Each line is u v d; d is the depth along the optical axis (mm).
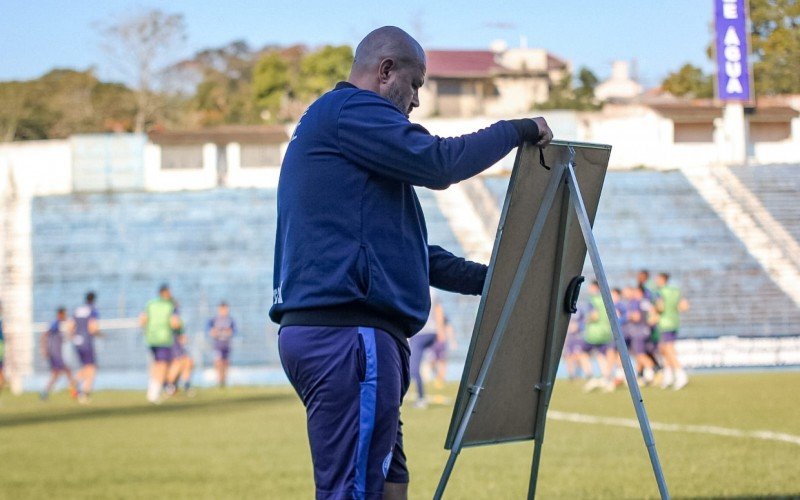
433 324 20391
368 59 4289
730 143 52469
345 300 4016
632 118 55438
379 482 4055
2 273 44656
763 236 44844
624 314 25891
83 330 26484
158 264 44688
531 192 4375
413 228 4215
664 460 11102
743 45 52531
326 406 4047
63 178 55781
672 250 44125
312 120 4152
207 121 82688
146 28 80562
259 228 46438
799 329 41406
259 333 40750
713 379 27406
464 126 57625
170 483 10398
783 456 11055
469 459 12000
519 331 4621
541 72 80250
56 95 80938
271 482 10312
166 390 27609
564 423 16125
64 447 14414
